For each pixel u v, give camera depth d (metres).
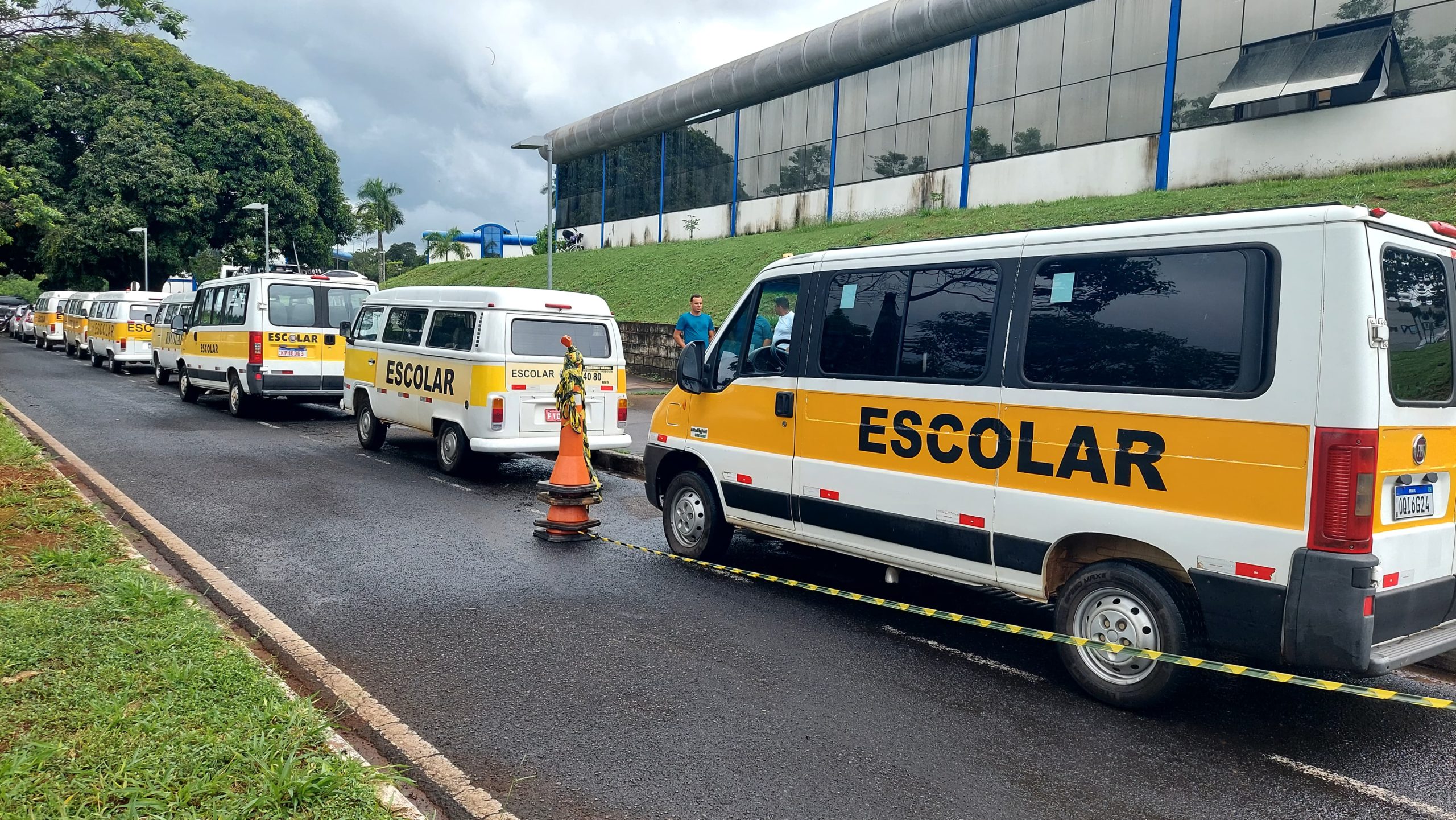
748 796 3.72
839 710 4.63
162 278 47.78
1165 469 4.48
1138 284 4.64
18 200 12.69
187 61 45.53
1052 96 24.86
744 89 35.19
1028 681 5.11
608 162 45.91
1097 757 4.18
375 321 12.70
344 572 6.79
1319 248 4.04
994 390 5.19
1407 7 18.44
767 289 6.79
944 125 28.30
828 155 32.91
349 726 4.23
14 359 28.55
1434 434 4.37
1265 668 5.30
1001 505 5.14
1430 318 4.41
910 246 5.79
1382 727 4.61
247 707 3.97
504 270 42.47
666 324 21.78
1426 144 18.00
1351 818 3.68
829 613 6.22
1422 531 4.31
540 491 8.16
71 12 9.45
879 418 5.83
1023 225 21.91
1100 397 4.72
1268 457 4.14
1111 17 23.38
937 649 5.59
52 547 6.40
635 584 6.75
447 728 4.27
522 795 3.69
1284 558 4.08
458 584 6.59
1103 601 4.79
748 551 7.90
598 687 4.81
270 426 14.87
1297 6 20.02
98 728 3.71
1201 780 3.99
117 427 13.91
